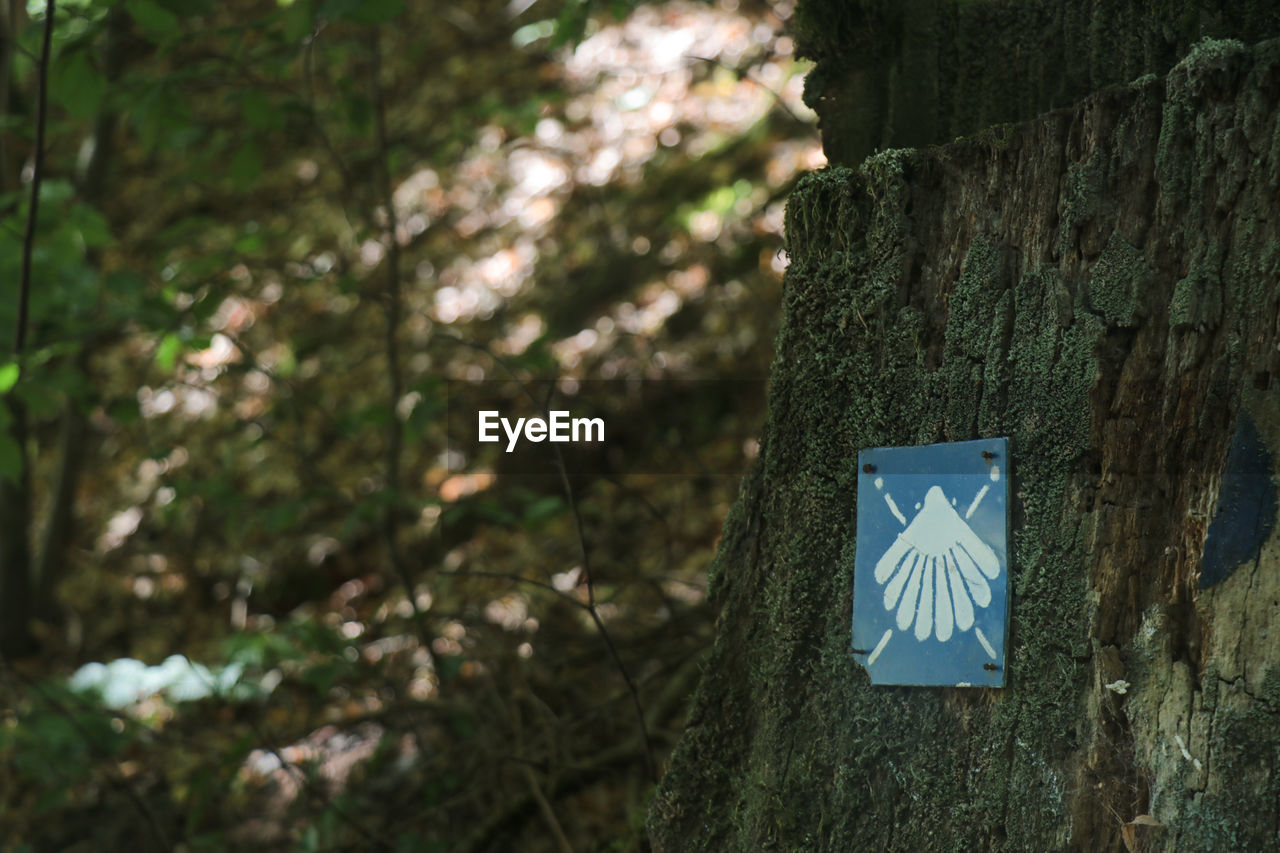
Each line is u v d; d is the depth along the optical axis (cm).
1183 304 109
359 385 559
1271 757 102
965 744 122
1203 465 109
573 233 582
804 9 153
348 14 246
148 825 326
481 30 711
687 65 616
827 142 156
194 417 579
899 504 128
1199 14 122
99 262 497
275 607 495
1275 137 104
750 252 517
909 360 129
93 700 359
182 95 302
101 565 540
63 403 498
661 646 317
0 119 339
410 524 496
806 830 134
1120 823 110
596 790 283
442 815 287
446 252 604
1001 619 119
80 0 305
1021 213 122
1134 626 112
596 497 441
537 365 288
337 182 650
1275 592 103
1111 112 115
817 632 137
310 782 301
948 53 145
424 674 362
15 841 353
